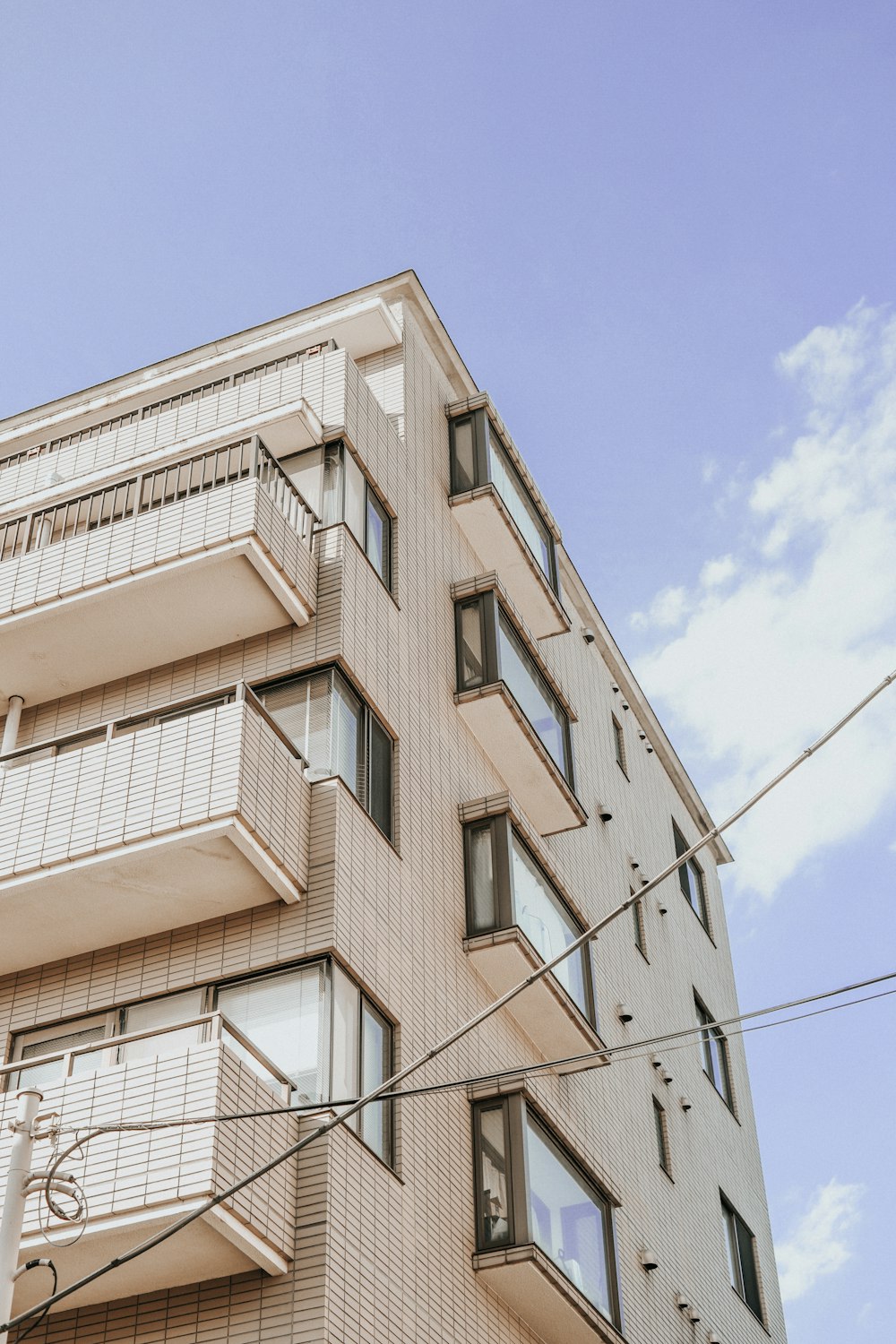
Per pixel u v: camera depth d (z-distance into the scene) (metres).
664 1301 20.91
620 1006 23.20
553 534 24.47
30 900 14.92
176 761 14.74
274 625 16.97
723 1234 24.78
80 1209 10.77
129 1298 13.05
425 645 19.17
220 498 16.70
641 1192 21.52
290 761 15.29
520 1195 15.62
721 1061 28.31
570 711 22.56
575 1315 16.03
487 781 19.97
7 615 16.94
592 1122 20.48
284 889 14.71
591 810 24.98
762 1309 25.28
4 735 17.58
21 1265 12.50
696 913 29.62
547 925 18.97
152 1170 12.05
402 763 17.34
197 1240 12.20
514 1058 18.20
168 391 21.86
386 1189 13.98
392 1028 15.24
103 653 17.36
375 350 21.75
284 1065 13.95
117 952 15.50
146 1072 12.63
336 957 14.51
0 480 21.16
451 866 17.86
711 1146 25.62
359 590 17.56
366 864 15.63
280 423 18.47
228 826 14.09
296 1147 10.12
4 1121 12.84
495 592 20.36
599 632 28.66
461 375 23.62
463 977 17.27
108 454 20.50
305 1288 12.40
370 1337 12.79
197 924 15.27
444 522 21.22
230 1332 12.40
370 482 19.09
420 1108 15.29
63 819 14.87
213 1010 14.68
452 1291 14.66
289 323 22.92
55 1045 15.18
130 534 16.91
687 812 31.28
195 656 17.34
